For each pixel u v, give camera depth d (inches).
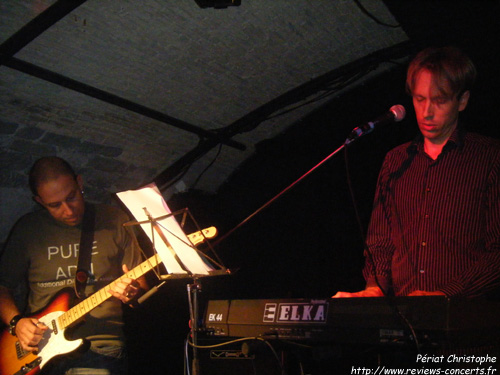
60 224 111.5
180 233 73.4
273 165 202.5
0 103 141.5
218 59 160.6
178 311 187.6
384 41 167.5
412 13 145.9
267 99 185.2
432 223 72.5
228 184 214.5
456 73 68.9
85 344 101.8
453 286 63.3
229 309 70.1
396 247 77.2
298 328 62.1
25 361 106.0
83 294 106.3
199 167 204.5
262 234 198.5
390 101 177.3
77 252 109.9
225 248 203.3
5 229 160.4
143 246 176.1
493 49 148.6
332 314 59.7
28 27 122.5
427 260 72.2
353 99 185.8
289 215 193.9
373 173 176.2
